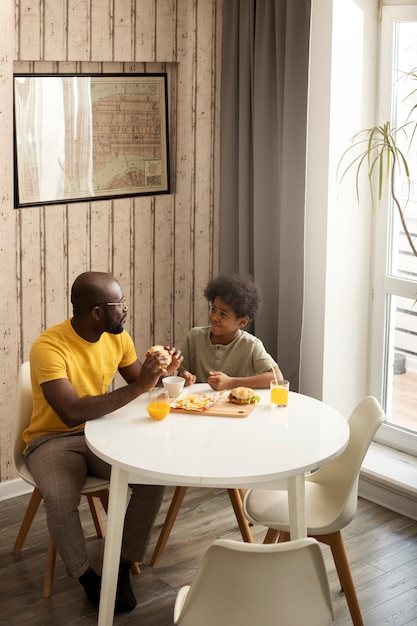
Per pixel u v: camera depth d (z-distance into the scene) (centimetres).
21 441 321
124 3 395
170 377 316
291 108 388
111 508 271
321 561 211
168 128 425
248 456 262
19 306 384
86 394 313
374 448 414
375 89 398
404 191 397
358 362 421
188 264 441
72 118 391
